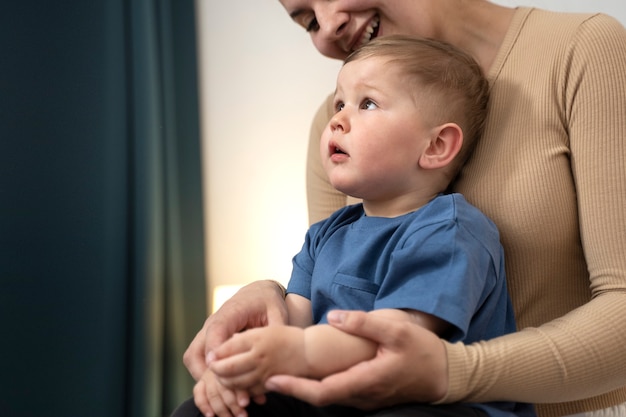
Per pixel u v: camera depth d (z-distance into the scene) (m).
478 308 0.91
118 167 2.52
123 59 2.57
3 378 2.24
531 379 0.82
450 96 1.04
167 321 2.73
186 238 2.88
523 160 1.02
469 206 0.96
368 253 0.97
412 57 1.04
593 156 0.98
